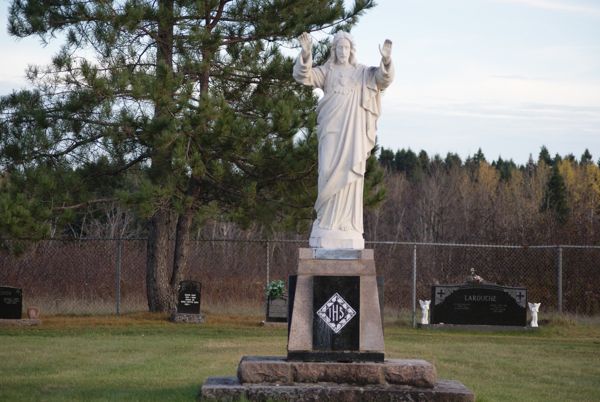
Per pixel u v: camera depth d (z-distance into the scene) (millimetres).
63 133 26641
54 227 30047
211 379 13398
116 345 21359
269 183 27938
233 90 29250
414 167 94000
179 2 26344
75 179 26047
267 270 28047
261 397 12352
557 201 63438
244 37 28766
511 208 63906
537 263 37000
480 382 16688
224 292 34438
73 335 23906
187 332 24906
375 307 13172
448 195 65875
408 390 12500
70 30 27344
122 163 27797
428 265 43656
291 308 13281
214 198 28844
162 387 14578
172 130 24625
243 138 25453
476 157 104062
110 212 48844
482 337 25688
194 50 27312
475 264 39031
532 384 16703
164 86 24516
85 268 38188
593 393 15734
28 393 13688
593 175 77125
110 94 25094
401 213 66750
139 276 38844
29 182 25359
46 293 35938
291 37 28266
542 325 28438
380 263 45406
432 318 27984
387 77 13523
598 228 37844
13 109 27578
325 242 13430
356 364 12812
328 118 13695
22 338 22859
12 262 37344
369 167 27547
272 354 20047
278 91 28797
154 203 25328
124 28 26016
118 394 13508
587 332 27297
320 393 12391
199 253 40812
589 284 34688
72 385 14750
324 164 13633
